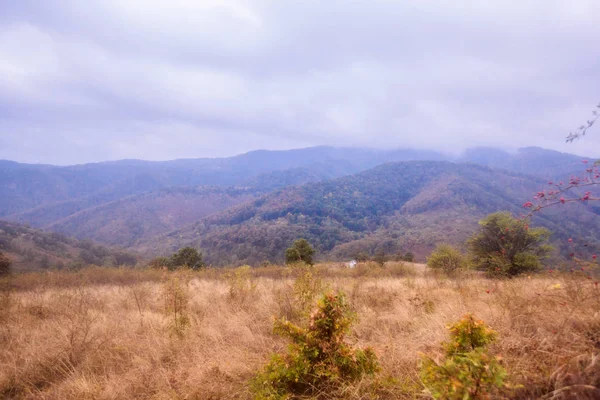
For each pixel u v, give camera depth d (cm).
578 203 253
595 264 311
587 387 189
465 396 174
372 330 414
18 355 397
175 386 310
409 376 259
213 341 408
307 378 269
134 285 988
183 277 902
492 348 266
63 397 306
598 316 268
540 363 231
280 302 535
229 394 280
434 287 668
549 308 315
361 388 251
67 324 481
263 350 373
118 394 300
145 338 435
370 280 929
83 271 1469
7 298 659
